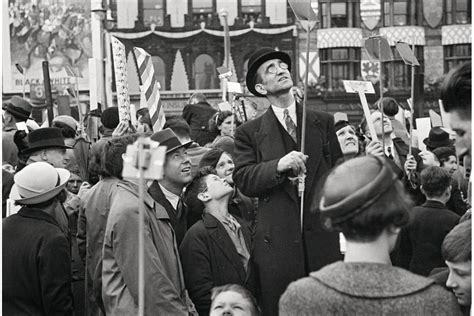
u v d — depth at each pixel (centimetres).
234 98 1355
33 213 717
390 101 1123
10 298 708
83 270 855
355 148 887
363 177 396
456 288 492
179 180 758
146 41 5019
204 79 5066
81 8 4597
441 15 4966
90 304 769
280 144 705
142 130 1066
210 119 1154
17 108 1092
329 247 697
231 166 794
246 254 746
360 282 390
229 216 753
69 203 875
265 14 5012
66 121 1041
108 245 702
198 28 5050
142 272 497
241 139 715
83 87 4569
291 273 693
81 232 803
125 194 703
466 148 472
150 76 1077
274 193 699
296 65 4962
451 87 469
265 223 700
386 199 393
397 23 4959
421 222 773
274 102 714
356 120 4816
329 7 4953
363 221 393
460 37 4947
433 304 388
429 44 4981
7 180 880
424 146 1262
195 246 730
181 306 688
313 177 698
